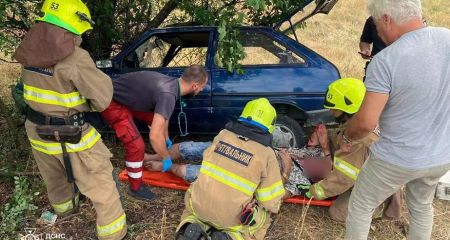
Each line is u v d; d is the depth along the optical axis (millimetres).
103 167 3113
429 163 2465
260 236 3250
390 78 2357
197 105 4367
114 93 3578
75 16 2691
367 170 2711
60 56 2641
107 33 5090
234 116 4363
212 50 4355
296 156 3877
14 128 4320
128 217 3629
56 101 2812
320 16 11555
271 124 3004
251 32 4371
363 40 5008
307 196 3672
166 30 4496
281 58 4344
